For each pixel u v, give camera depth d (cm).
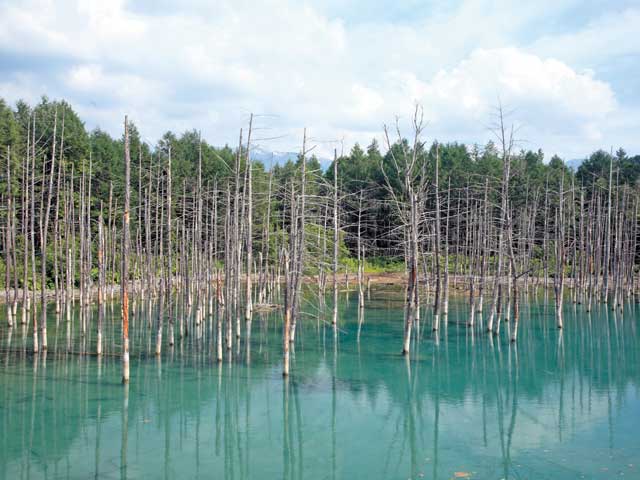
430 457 1469
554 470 1352
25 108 5009
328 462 1443
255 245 4616
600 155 7431
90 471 1376
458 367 2491
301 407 1925
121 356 2612
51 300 4591
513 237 3641
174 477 1345
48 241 4862
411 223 2703
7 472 1359
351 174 7619
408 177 2653
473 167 6625
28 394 2005
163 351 2753
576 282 4650
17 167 3838
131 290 5184
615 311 3981
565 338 3128
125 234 2094
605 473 1327
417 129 2628
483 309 4372
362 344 3016
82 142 5209
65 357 2561
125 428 1695
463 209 5672
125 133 2025
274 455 1501
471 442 1580
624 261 4700
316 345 2984
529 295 5312
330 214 4278
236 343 3012
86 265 3969
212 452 1516
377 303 4881
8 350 2686
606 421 1725
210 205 5144
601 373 2352
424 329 3506
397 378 2306
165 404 1934
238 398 2017
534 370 2423
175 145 6400
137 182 5459
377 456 1488
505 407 1909
